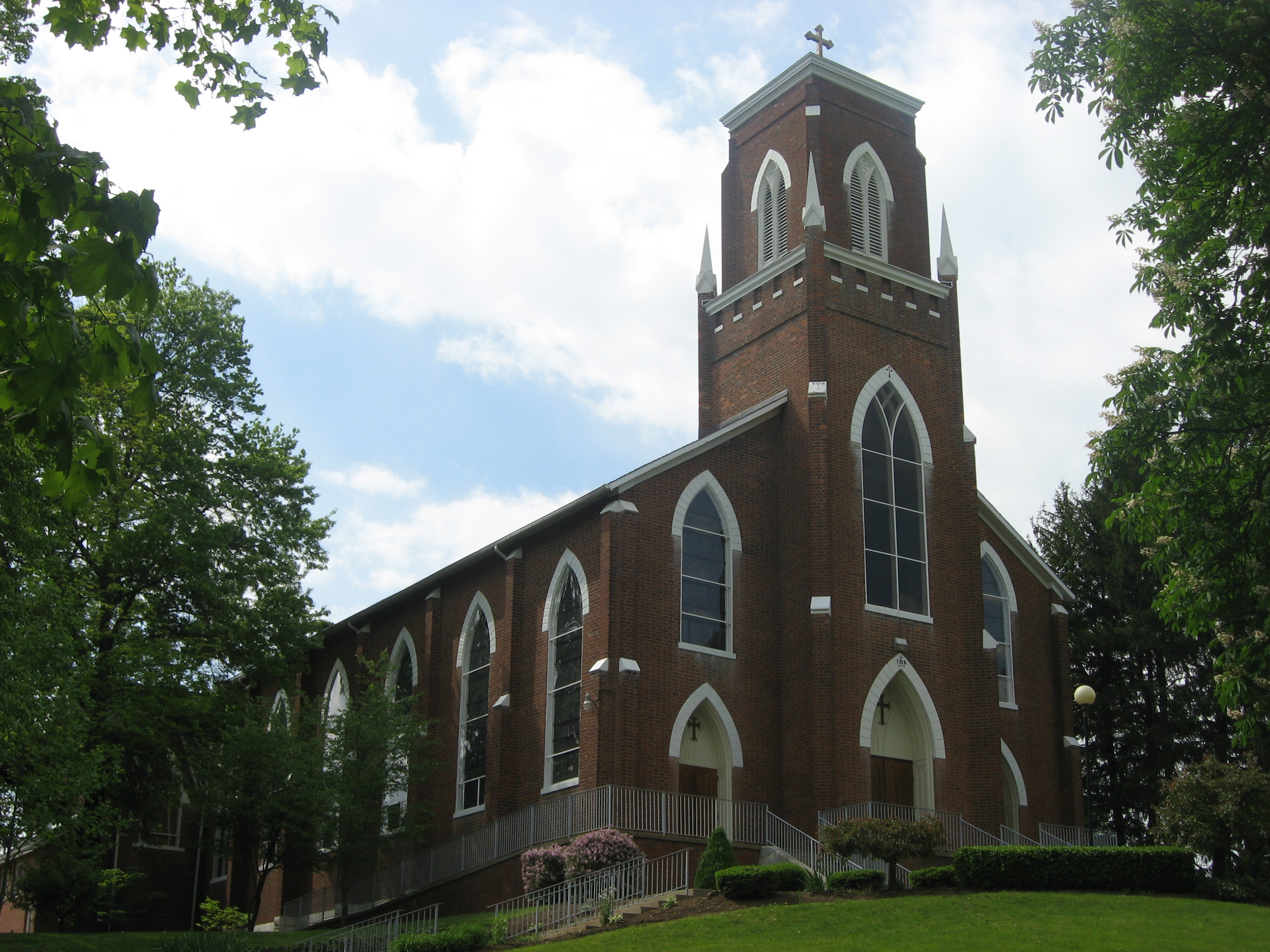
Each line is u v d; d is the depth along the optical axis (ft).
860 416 134.41
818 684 122.01
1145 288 65.10
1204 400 62.85
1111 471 67.36
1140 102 62.90
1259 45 58.44
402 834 134.10
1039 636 149.59
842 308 136.87
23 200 29.01
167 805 128.67
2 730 85.40
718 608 126.62
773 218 148.36
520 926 96.22
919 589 133.90
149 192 29.58
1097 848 95.30
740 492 130.72
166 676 117.39
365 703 137.08
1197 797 104.06
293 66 48.78
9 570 84.74
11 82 30.27
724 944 78.84
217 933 101.86
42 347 29.55
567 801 115.65
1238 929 80.64
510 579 135.03
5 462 67.15
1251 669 66.18
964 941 76.89
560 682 126.41
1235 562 65.31
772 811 123.13
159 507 121.70
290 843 132.57
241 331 139.64
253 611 131.34
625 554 120.78
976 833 127.34
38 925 157.69
